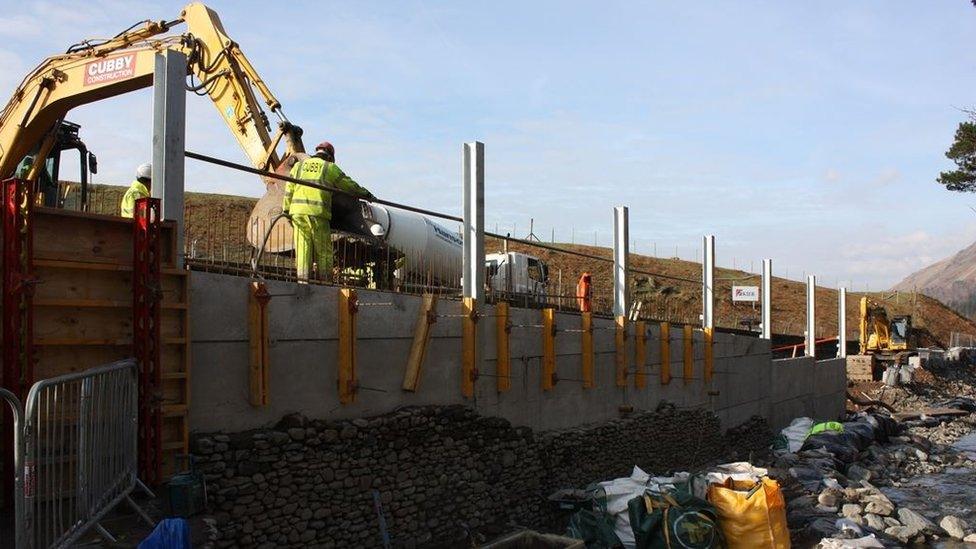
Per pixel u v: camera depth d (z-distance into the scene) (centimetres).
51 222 671
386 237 1305
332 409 896
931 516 1490
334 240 1177
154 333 695
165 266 731
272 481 802
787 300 6328
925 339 6203
